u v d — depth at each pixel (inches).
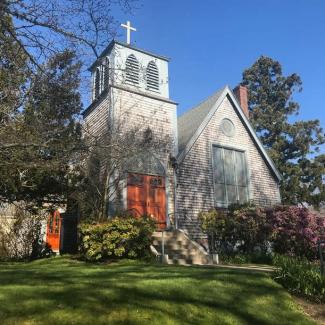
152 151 649.6
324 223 631.2
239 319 250.2
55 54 368.5
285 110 1485.0
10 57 397.7
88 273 324.5
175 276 317.1
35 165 383.2
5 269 364.8
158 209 652.7
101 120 658.2
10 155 375.9
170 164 687.1
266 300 285.9
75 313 219.6
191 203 689.0
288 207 636.7
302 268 337.7
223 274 335.3
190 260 522.6
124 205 609.0
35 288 254.8
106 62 411.5
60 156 395.2
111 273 325.7
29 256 641.0
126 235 474.3
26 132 386.9
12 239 658.2
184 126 808.3
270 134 1391.5
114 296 249.9
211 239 640.4
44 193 573.6
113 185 570.3
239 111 807.1
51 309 220.8
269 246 637.3
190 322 233.9
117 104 647.8
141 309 236.2
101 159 477.4
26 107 412.2
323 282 308.7
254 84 1551.4
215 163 750.5
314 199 1247.5
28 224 664.4
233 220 618.2
